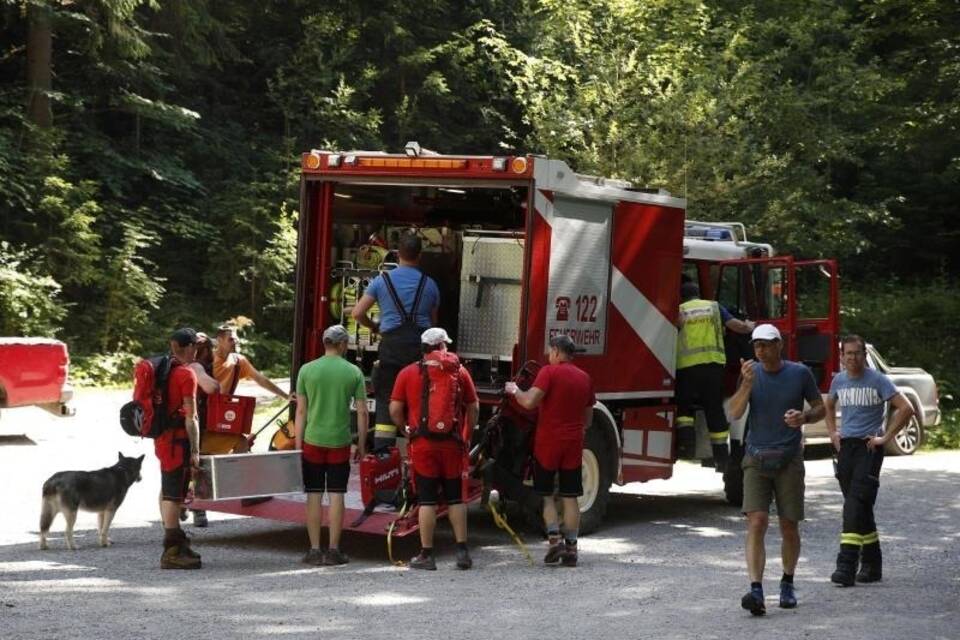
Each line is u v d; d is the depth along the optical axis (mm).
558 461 21953
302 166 25500
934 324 64938
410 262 23547
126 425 20562
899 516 28281
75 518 22188
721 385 27922
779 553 23594
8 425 41000
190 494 23625
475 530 25750
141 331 59656
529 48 73562
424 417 21094
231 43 69125
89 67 64562
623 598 19047
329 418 21328
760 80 56688
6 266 54094
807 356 29750
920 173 72375
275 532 24906
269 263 64500
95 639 15641
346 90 70188
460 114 77562
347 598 18641
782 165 54812
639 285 26469
